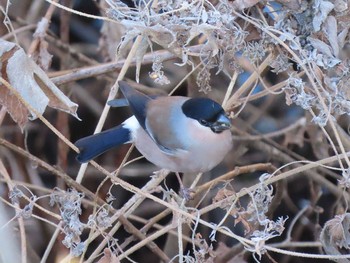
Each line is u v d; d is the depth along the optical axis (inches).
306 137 439.8
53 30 461.7
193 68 302.0
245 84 302.8
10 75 257.3
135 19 264.5
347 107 268.2
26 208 266.8
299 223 437.7
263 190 267.1
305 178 432.8
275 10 281.7
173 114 294.4
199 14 261.9
